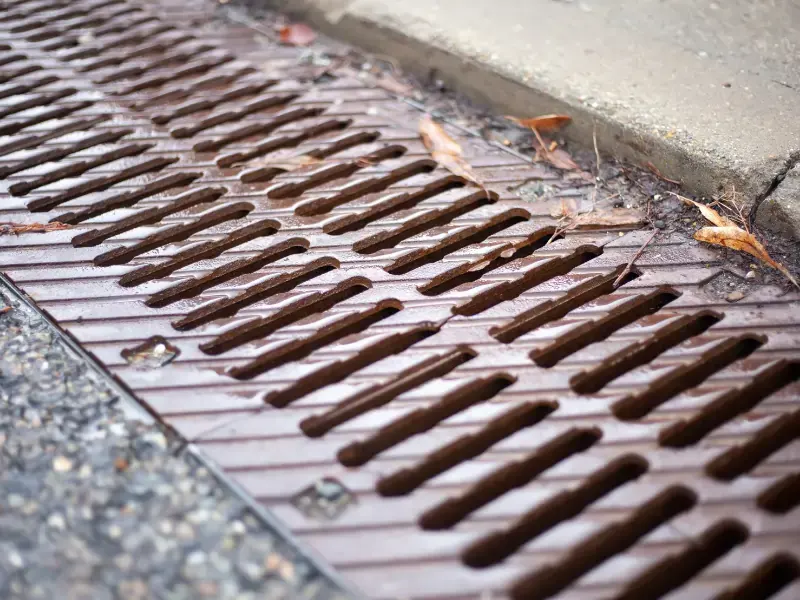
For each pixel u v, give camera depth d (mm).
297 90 1138
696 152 945
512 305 844
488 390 796
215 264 895
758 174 915
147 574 667
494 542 695
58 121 1080
